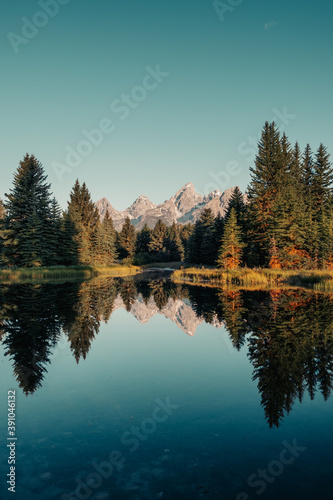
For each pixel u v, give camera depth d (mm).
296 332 9781
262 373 6574
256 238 43406
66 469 3635
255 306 15070
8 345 8727
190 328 11133
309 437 4234
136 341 9523
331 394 5520
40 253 41469
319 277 25703
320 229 38969
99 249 64625
